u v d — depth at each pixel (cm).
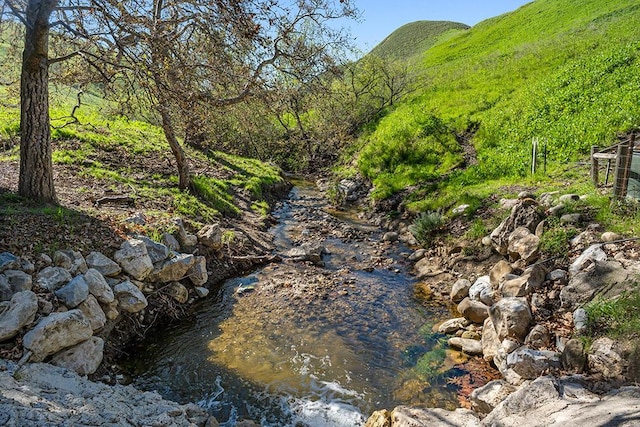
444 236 1304
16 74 1055
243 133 2806
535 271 838
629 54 2170
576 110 1952
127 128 2152
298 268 1245
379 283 1152
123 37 778
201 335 873
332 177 2772
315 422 639
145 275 908
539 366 634
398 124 2684
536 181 1448
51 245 805
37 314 661
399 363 786
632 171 939
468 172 1816
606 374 575
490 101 2711
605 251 798
